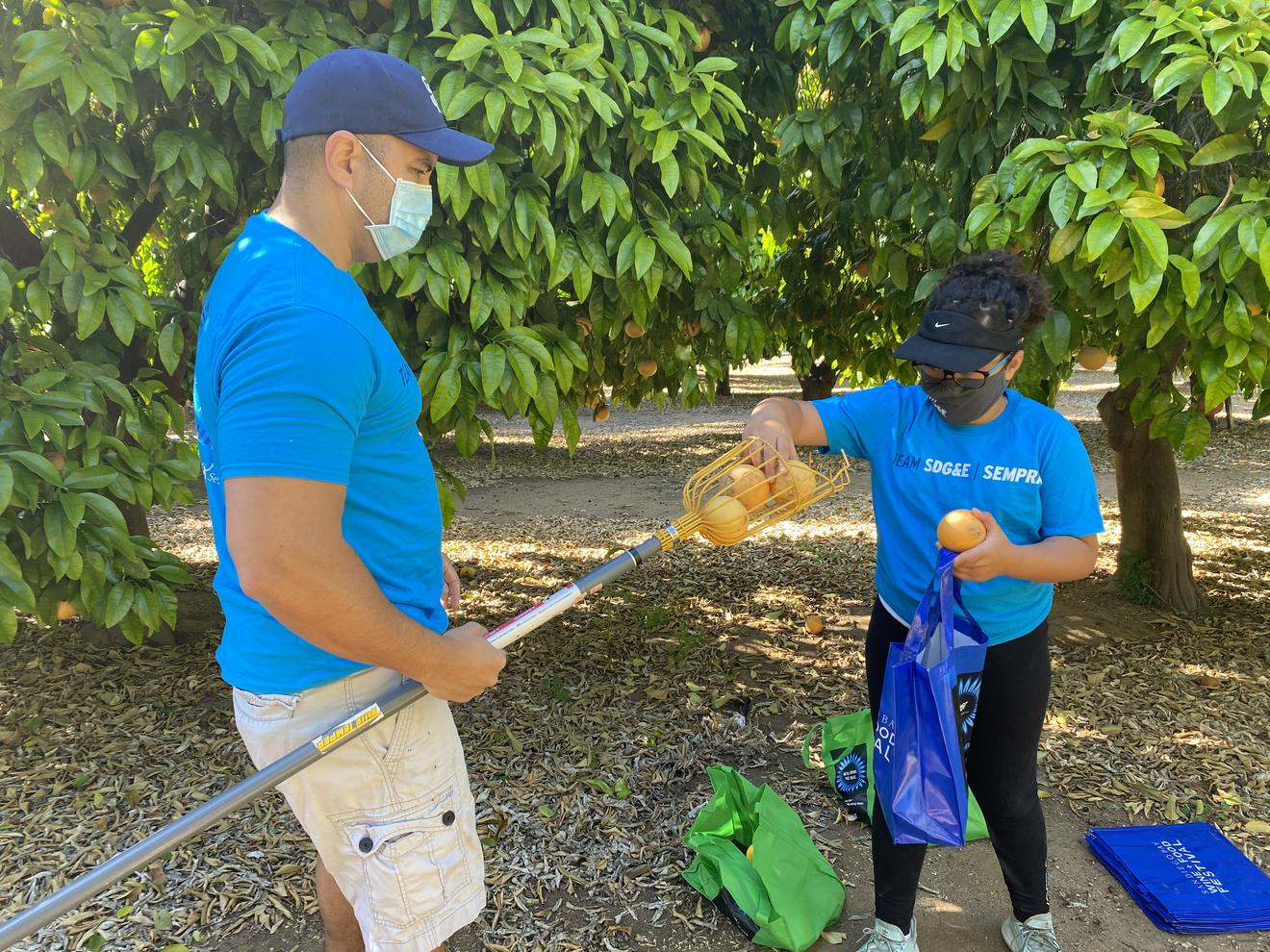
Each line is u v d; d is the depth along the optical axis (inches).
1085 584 215.2
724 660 173.5
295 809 64.1
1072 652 172.7
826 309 194.4
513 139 109.2
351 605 50.4
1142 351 123.5
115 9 99.3
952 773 72.1
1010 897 92.7
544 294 124.1
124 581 113.5
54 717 149.1
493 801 121.6
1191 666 165.5
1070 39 118.6
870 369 184.1
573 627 194.1
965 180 123.4
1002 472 73.6
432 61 104.2
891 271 135.9
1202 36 94.8
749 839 106.2
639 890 103.7
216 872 106.8
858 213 145.4
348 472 54.8
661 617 197.0
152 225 163.3
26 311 111.1
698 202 130.5
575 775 128.8
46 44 86.9
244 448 48.2
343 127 55.7
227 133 111.0
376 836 63.4
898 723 74.0
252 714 61.7
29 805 123.1
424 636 55.5
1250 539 267.6
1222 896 97.7
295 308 49.9
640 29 114.3
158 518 309.7
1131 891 101.2
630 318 135.8
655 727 144.1
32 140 95.3
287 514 48.1
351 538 57.9
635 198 121.0
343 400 50.4
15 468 96.4
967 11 107.3
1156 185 101.5
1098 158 98.0
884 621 83.0
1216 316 104.0
